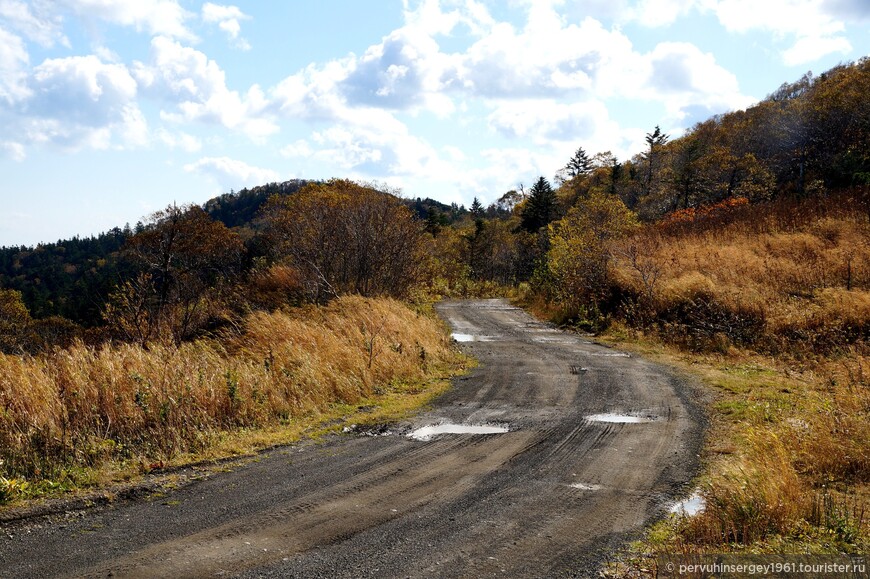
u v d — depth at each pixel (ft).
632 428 24.76
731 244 75.92
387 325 45.27
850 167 125.59
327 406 29.37
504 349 49.57
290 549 13.51
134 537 14.19
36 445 20.30
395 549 13.52
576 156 289.12
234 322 45.98
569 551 13.39
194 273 66.90
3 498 16.49
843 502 15.97
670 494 17.07
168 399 24.34
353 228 68.13
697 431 24.17
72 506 16.22
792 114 159.53
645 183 212.02
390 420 26.84
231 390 26.27
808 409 25.02
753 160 141.18
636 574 12.18
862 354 39.78
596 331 59.57
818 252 65.26
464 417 27.20
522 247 151.43
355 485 18.04
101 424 22.40
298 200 94.17
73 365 26.76
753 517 14.02
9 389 22.93
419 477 18.75
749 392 31.30
